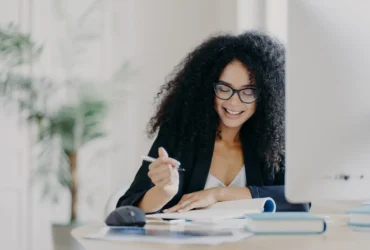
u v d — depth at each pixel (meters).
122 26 3.74
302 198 1.12
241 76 1.90
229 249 0.92
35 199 3.50
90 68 3.66
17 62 3.22
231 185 1.98
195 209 1.75
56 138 3.26
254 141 1.99
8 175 3.47
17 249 3.48
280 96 1.96
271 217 1.12
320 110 1.10
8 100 3.39
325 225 1.13
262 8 3.35
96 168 3.66
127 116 3.71
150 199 1.62
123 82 3.71
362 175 1.11
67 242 2.86
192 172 1.95
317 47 1.10
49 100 3.42
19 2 3.53
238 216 1.47
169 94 2.09
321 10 1.10
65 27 3.63
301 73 1.10
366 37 1.09
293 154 1.11
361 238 1.07
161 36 3.79
